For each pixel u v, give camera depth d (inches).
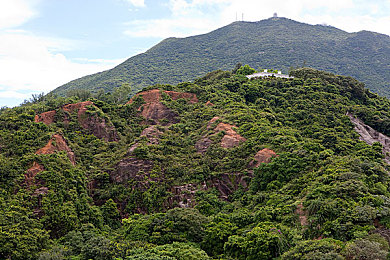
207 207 1886.1
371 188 1542.8
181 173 2091.5
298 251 1242.6
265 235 1373.0
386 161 2322.8
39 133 2170.3
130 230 1658.5
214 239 1513.3
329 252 1165.7
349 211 1373.0
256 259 1334.9
